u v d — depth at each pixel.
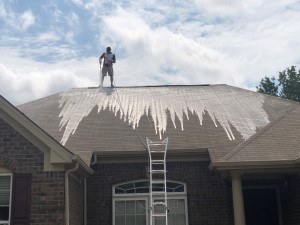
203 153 13.47
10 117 11.36
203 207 13.30
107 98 17.62
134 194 13.54
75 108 16.62
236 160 11.65
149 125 15.05
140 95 17.98
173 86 19.48
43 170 11.10
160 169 13.62
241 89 18.95
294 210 12.82
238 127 14.97
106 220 13.27
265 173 12.38
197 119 15.54
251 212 13.89
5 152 11.21
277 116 15.77
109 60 20.48
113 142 13.90
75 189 12.20
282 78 34.50
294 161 11.52
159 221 13.38
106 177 13.59
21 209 10.89
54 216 10.86
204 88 19.17
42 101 17.86
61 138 14.26
